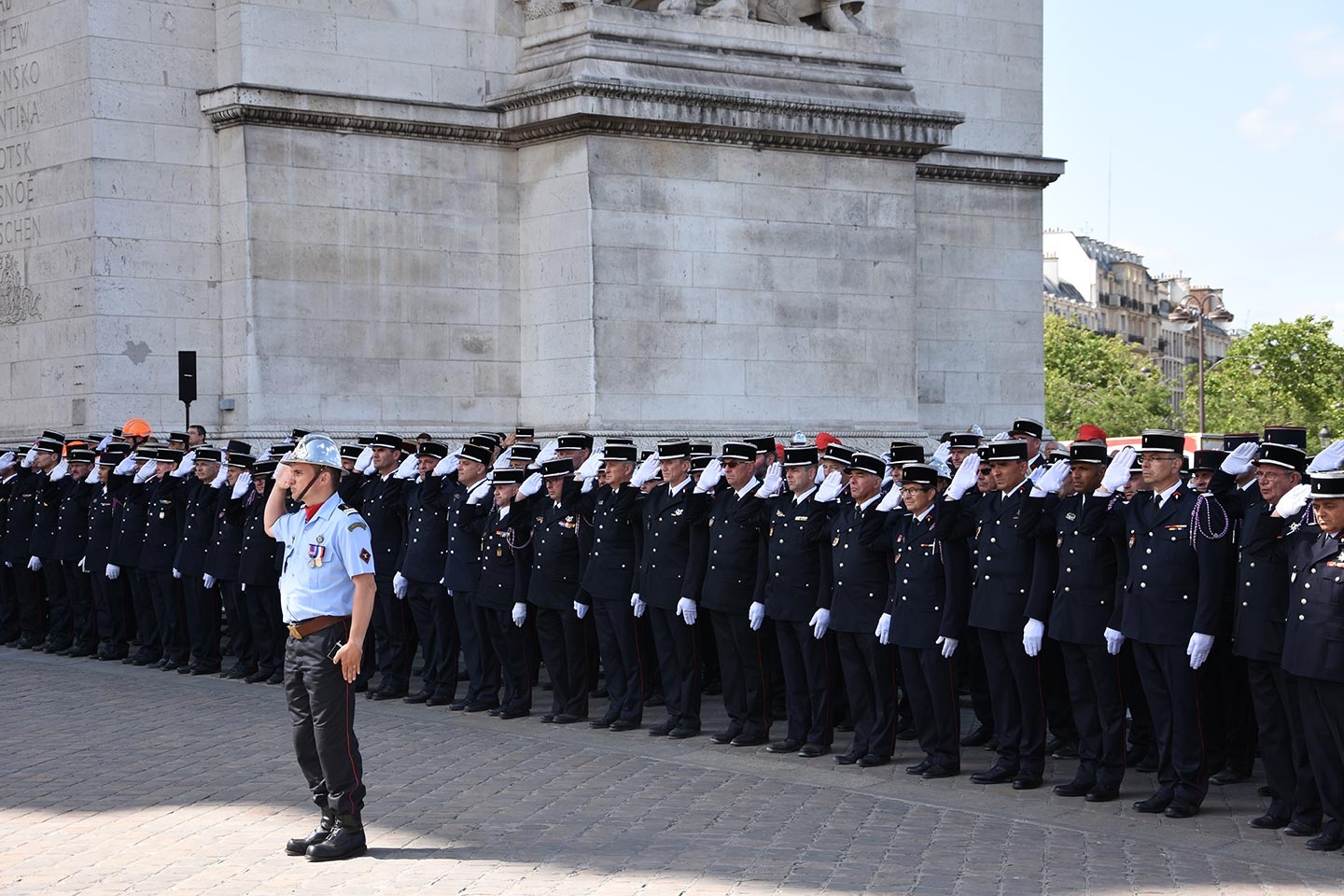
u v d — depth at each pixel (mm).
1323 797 13891
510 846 13695
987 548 16578
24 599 26594
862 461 17391
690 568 18703
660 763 17312
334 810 13289
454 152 29938
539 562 19719
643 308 29531
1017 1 35875
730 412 30406
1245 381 97312
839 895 12266
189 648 24250
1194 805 15094
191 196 29062
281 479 13516
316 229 28797
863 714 17516
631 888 12414
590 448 21266
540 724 19781
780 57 31047
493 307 30328
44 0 29422
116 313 28484
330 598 13320
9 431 30484
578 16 29375
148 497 24344
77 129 28688
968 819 14875
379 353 29312
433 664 21359
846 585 17359
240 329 28594
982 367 35281
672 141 29828
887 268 32219
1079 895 12344
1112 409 89938
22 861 13281
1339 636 13602
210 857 13383
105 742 18188
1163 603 15156
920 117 31953
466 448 20734
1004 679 16578
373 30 29375
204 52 29203
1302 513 14203
